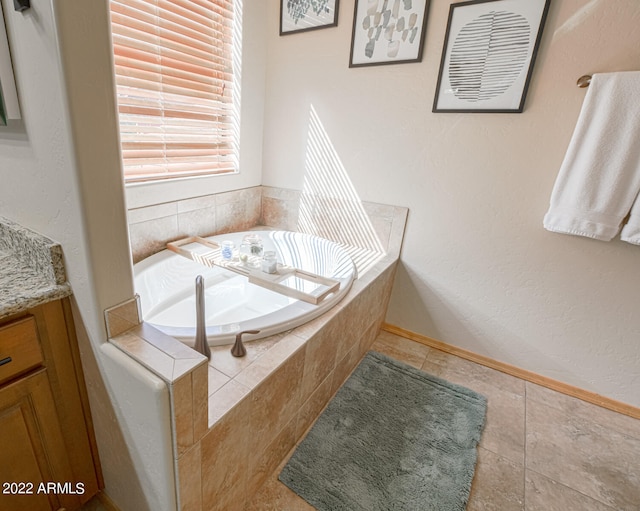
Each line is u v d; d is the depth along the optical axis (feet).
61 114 1.91
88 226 2.16
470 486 4.07
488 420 5.14
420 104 5.73
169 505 2.69
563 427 5.12
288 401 3.88
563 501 4.02
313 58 6.48
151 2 4.84
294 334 3.98
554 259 5.39
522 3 4.61
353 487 3.93
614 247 4.93
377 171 6.49
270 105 7.30
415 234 6.47
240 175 7.32
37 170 2.30
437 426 4.89
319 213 7.41
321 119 6.77
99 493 3.62
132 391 2.39
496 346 6.30
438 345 6.79
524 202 5.37
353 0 5.75
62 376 2.79
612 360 5.41
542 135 4.99
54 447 2.91
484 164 5.51
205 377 2.42
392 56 5.69
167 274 5.49
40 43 1.84
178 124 5.73
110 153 2.16
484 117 5.31
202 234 6.73
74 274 2.43
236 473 3.27
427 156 5.94
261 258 5.98
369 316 6.02
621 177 4.42
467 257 6.10
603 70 4.43
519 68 4.84
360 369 5.95
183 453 2.46
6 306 2.23
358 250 6.99
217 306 5.48
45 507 3.02
